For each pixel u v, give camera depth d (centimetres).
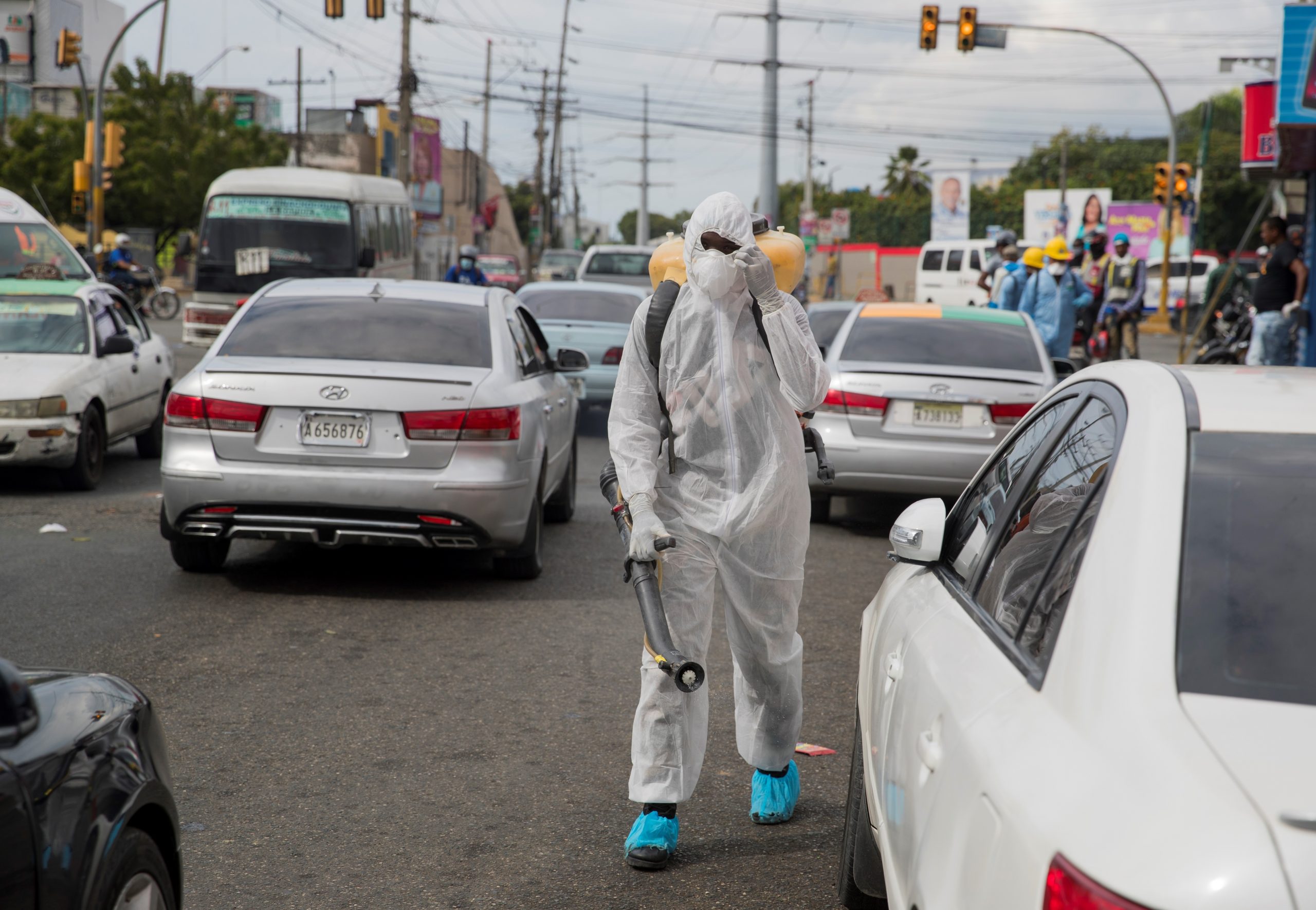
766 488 381
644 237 8569
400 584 755
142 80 5231
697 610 386
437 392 692
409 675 576
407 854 396
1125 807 161
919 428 900
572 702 543
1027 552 252
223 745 484
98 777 246
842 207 10350
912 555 319
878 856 337
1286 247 1625
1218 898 145
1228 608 191
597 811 432
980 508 323
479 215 7350
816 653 640
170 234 5203
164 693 542
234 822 417
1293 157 1611
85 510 962
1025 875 167
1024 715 195
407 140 3888
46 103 7456
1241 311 2239
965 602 278
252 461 689
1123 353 2064
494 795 443
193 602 696
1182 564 197
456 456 690
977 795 193
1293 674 182
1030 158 9619
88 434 1044
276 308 772
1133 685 181
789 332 368
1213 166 7469
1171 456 216
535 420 745
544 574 791
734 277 368
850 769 426
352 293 793
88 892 231
